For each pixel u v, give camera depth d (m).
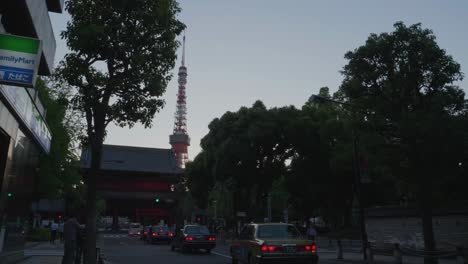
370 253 17.91
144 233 40.94
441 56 15.90
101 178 77.38
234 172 40.91
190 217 77.94
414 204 22.59
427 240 16.33
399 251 16.17
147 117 13.31
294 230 13.49
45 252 22.84
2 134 13.18
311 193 43.22
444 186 19.86
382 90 17.03
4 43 9.03
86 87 12.70
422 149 15.51
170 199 77.62
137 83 13.09
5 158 13.48
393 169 16.89
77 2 12.89
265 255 11.91
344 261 19.31
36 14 12.70
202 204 60.75
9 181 14.02
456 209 19.64
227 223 61.06
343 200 45.06
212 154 45.09
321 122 39.59
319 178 42.81
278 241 12.23
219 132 43.28
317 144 40.19
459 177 19.03
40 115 17.45
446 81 15.99
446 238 20.16
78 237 13.77
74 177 34.41
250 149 40.47
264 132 39.12
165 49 13.24
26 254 21.23
